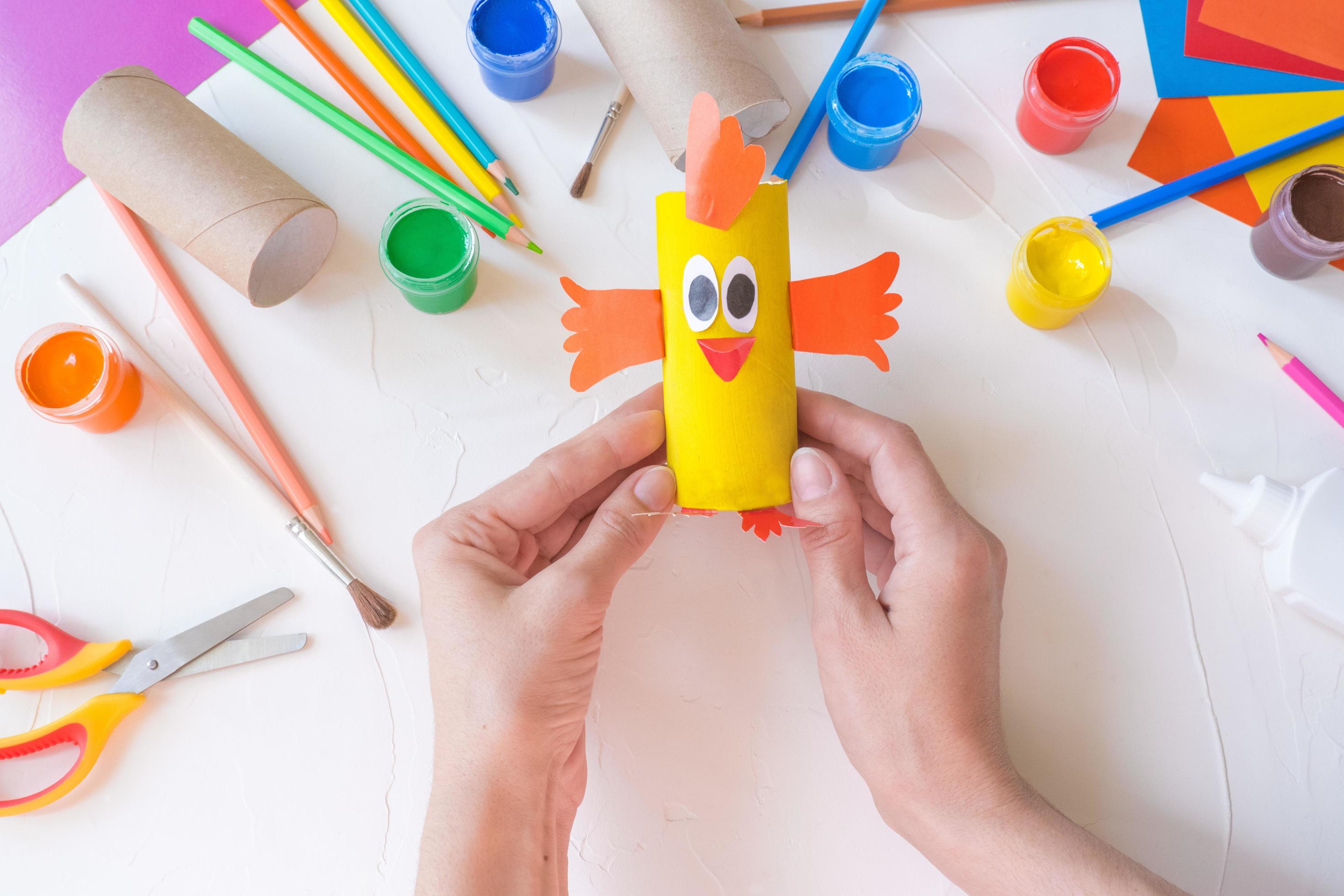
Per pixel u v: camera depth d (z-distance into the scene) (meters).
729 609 0.83
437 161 0.90
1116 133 0.90
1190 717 0.80
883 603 0.68
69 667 0.80
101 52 0.91
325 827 0.80
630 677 0.82
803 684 0.82
